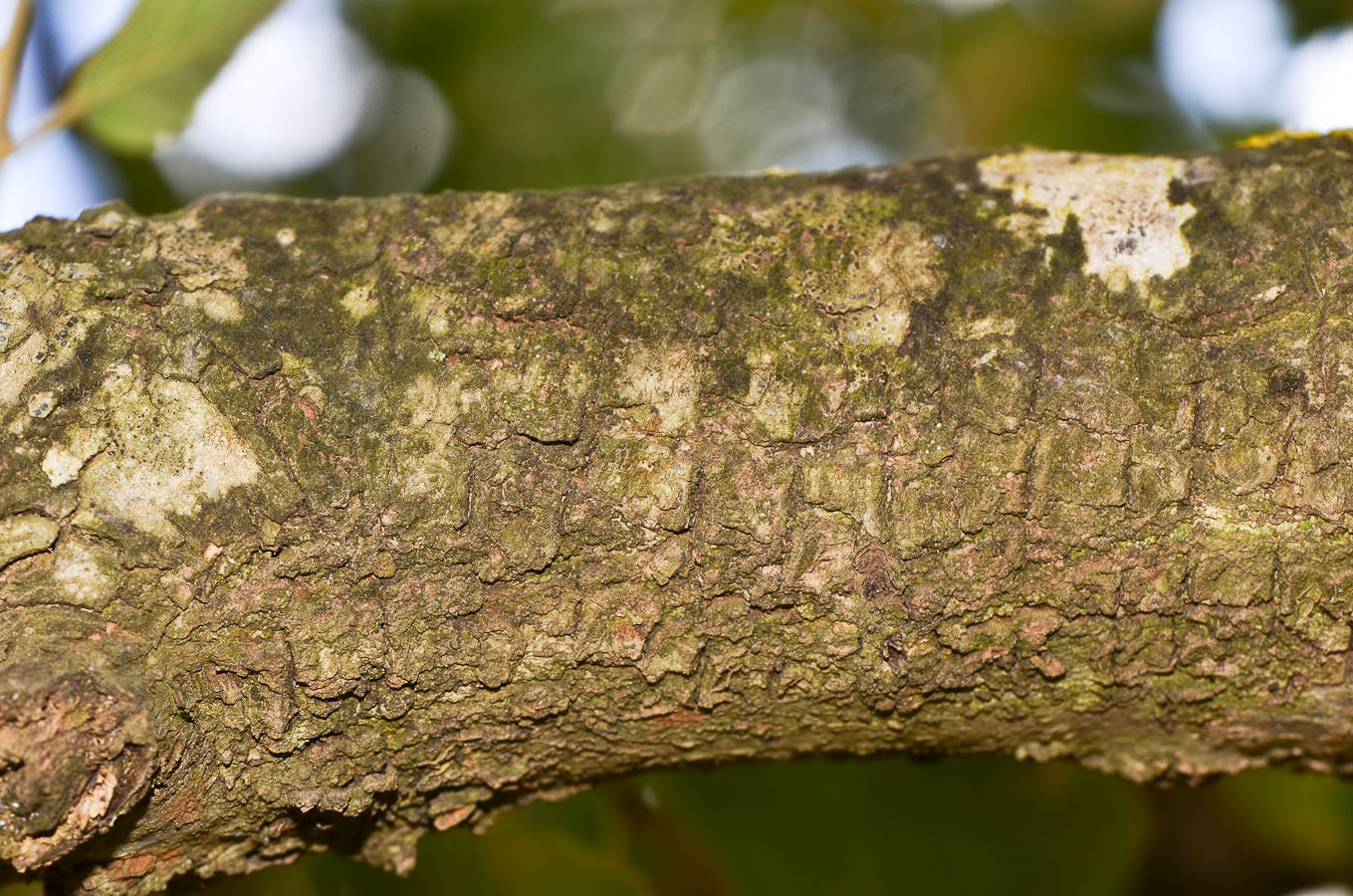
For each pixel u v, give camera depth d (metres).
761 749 0.54
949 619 0.52
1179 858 0.78
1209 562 0.52
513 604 0.52
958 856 0.66
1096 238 0.52
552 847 0.62
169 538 0.51
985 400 0.51
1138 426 0.51
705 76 0.82
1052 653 0.52
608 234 0.52
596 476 0.51
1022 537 0.52
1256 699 0.53
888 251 0.52
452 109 0.75
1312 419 0.51
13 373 0.51
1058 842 0.66
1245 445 0.51
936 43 0.86
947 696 0.53
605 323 0.52
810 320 0.52
